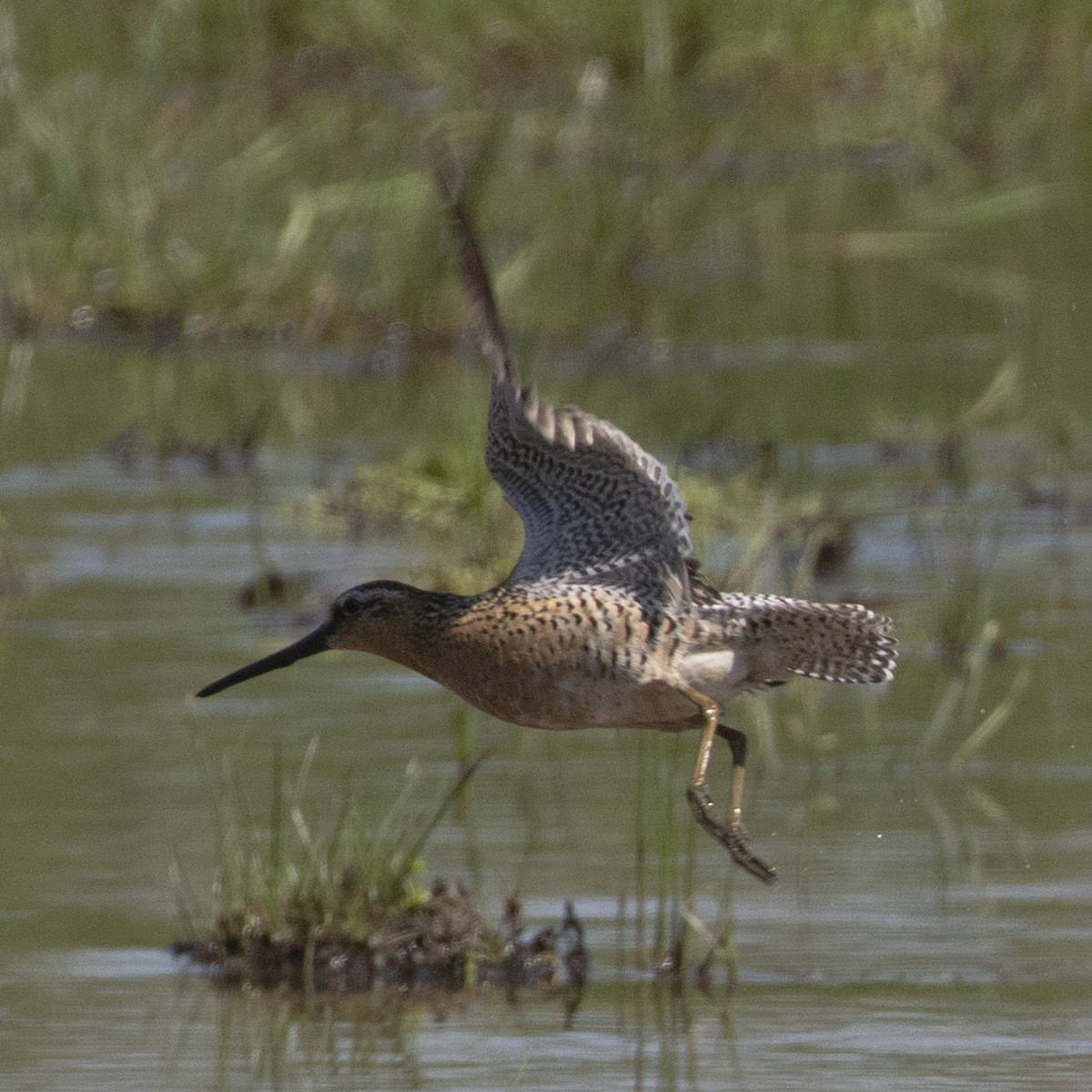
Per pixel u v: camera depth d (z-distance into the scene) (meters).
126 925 9.98
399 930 9.80
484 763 11.80
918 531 15.17
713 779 11.66
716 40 25.94
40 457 17.17
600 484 9.06
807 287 21.61
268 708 12.49
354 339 20.53
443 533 15.41
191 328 20.94
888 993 9.41
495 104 24.66
